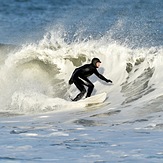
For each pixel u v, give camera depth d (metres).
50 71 64.56
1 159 30.11
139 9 139.62
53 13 147.62
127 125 39.78
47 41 69.62
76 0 172.75
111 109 47.28
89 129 39.00
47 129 39.62
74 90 57.62
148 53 60.69
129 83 56.09
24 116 47.66
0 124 43.28
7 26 121.56
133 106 47.31
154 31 93.50
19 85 60.28
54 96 56.94
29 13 150.25
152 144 32.75
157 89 51.94
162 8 139.88
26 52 66.94
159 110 44.66
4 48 75.06
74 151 31.77
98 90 55.75
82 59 65.56
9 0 181.62
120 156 30.28
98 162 29.22
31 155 30.91
